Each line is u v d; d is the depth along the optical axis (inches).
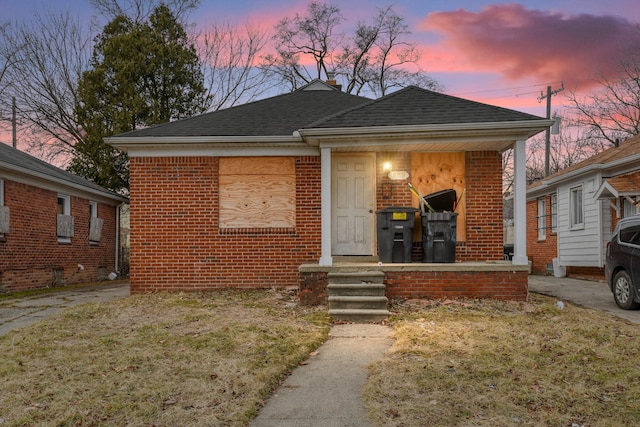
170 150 447.2
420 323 299.7
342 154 446.6
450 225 391.2
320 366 228.4
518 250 374.6
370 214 444.1
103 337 274.7
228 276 446.0
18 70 960.3
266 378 204.4
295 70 1294.3
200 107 972.6
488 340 259.3
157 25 956.6
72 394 188.2
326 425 163.5
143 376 208.5
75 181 673.6
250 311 345.1
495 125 368.8
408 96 430.6
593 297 424.5
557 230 722.2
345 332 293.6
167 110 920.9
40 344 262.8
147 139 435.2
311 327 296.2
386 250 393.4
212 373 211.8
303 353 242.8
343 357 242.1
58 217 630.5
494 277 367.6
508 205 1395.2
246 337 269.1
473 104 409.4
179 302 381.4
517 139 381.1
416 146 413.1
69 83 989.2
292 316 329.1
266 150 448.5
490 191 429.4
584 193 632.4
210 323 306.2
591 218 611.8
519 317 314.0
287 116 499.5
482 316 317.4
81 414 169.8
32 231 572.4
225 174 450.9
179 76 927.0
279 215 448.8
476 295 367.2
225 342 259.8
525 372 210.4
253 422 167.0
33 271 573.9
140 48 902.4
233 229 446.9
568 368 215.2
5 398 185.3
